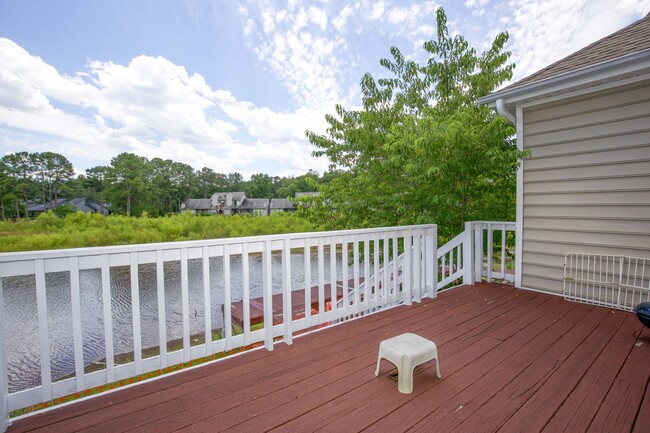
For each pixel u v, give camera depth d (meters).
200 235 32.28
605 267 3.34
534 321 2.91
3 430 1.46
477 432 1.46
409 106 7.06
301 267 16.53
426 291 3.70
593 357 2.20
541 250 3.83
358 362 2.16
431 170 4.08
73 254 1.67
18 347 8.95
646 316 2.36
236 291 14.05
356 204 6.45
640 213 3.12
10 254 1.50
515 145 4.43
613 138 3.24
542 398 1.72
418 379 1.93
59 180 54.56
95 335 9.75
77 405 1.66
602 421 1.53
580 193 3.48
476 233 4.36
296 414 1.59
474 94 6.59
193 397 1.75
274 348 2.40
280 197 60.88
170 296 13.53
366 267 3.10
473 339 2.52
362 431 1.46
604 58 3.15
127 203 52.66
